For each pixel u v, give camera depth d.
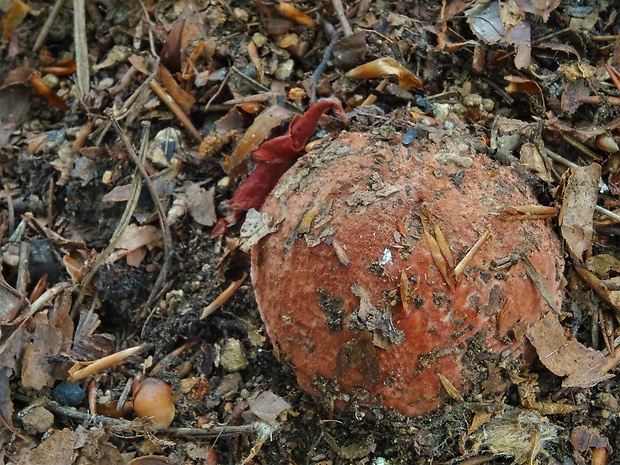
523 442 0.15
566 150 0.17
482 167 0.15
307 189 0.15
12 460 0.16
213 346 0.17
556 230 0.16
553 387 0.15
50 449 0.16
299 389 0.16
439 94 0.18
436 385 0.14
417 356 0.14
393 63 0.18
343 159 0.15
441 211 0.14
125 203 0.18
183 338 0.17
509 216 0.15
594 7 0.18
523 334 0.14
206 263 0.18
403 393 0.14
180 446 0.16
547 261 0.15
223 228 0.17
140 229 0.18
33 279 0.18
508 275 0.14
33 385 0.17
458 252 0.14
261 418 0.16
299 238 0.15
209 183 0.18
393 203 0.14
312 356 0.15
